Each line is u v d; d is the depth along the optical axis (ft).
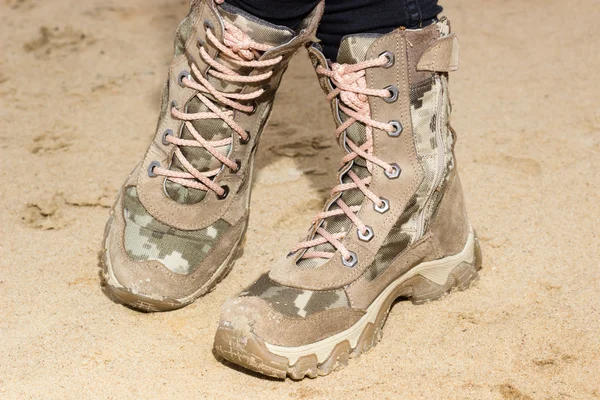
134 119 10.62
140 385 5.64
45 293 6.79
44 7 15.06
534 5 14.56
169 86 6.64
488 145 9.47
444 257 6.49
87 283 6.94
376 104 5.86
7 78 11.98
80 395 5.55
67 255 7.42
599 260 7.09
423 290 6.51
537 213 7.93
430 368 5.78
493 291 6.71
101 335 6.20
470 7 14.71
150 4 15.30
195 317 6.40
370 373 5.76
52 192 8.66
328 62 6.03
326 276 5.85
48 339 6.16
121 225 6.48
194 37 6.32
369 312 5.96
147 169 6.57
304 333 5.60
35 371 5.79
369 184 6.02
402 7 5.69
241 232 6.81
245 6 6.08
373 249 5.95
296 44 6.11
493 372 5.71
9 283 6.95
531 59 12.12
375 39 5.71
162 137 6.58
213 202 6.52
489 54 12.43
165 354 5.98
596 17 13.71
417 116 5.92
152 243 6.36
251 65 6.18
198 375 5.74
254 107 6.55
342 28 5.83
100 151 9.71
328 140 9.69
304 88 11.41
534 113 10.30
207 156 6.47
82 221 8.09
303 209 8.20
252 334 5.51
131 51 13.08
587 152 9.18
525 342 6.02
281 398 5.50
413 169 5.98
